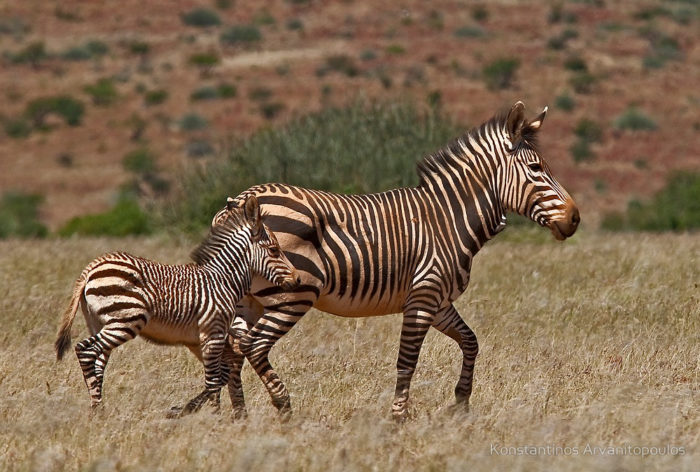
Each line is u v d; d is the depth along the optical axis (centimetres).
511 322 1426
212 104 8812
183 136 8075
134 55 10375
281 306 1002
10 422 921
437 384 1110
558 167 7062
